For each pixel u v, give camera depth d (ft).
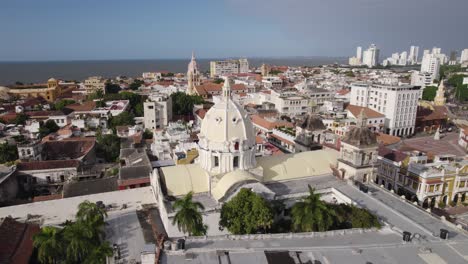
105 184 334.24
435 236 197.57
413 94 642.22
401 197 251.60
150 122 604.49
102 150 474.90
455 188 338.95
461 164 348.79
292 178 282.56
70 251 205.87
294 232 214.07
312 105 355.56
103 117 618.03
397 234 200.64
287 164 289.74
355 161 273.54
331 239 194.49
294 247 184.03
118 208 288.92
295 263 169.17
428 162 379.96
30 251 222.28
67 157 434.71
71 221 260.62
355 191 261.65
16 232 230.48
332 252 180.14
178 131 465.88
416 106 655.76
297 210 211.20
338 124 552.41
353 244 188.65
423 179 323.98
